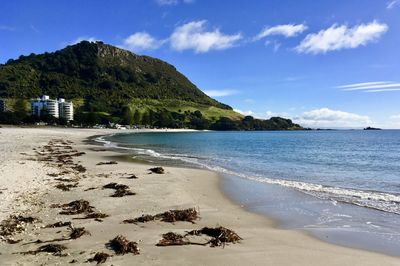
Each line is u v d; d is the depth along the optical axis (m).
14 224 11.56
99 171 25.66
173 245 9.94
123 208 14.48
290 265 8.80
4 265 8.44
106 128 165.38
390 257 9.62
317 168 31.12
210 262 8.80
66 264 8.54
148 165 30.73
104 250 9.45
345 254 9.77
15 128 112.56
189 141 81.75
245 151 51.09
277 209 15.34
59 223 11.80
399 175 26.94
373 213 14.59
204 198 17.25
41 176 21.48
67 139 70.25
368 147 63.59
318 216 14.16
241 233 11.55
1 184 18.14
